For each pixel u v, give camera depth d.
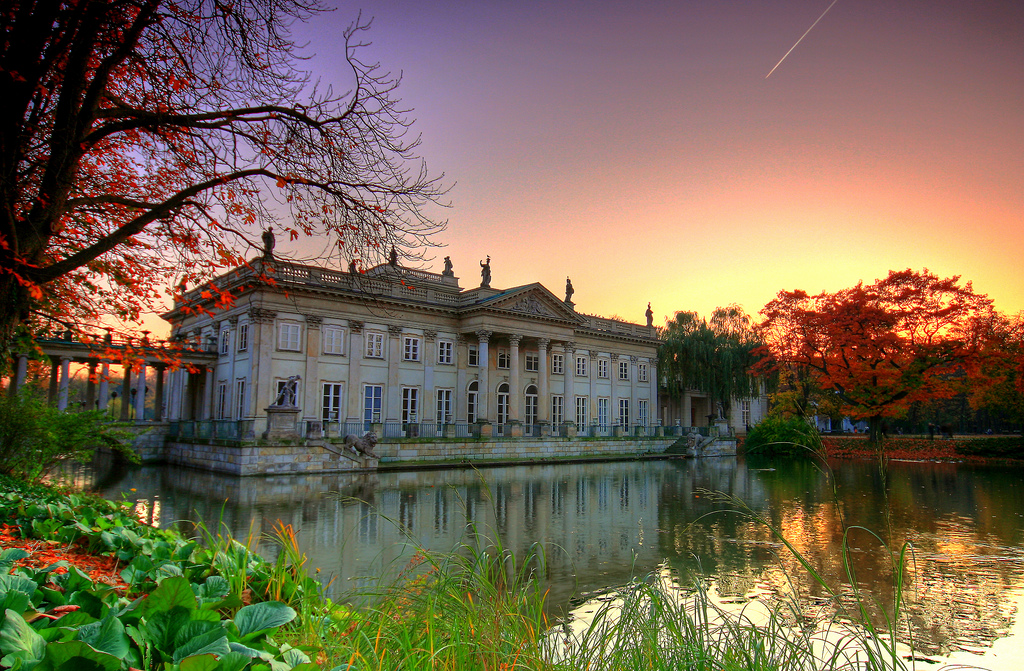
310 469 31.84
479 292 47.31
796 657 4.73
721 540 14.38
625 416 60.16
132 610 3.07
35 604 3.30
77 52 8.87
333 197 10.59
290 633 4.31
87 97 9.20
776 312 46.72
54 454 14.62
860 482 28.80
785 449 48.59
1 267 8.23
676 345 60.78
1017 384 43.56
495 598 4.86
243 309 38.78
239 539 13.55
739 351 58.59
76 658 2.28
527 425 50.34
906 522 16.91
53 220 9.05
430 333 45.31
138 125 9.65
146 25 9.18
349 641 4.20
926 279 41.44
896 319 42.09
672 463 45.41
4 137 8.66
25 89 8.73
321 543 13.18
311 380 38.66
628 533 15.28
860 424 90.50
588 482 28.98
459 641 4.14
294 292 38.09
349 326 40.84
